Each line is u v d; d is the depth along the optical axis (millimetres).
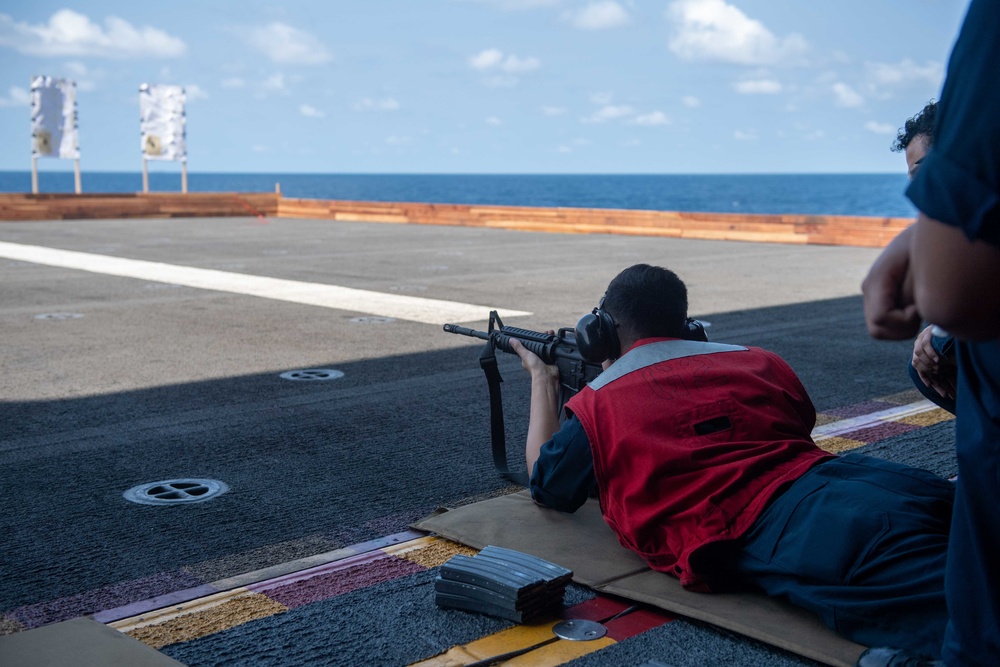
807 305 8469
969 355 1588
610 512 2504
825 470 2230
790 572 2125
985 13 1255
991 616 1588
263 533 2939
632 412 2396
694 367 2443
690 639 2172
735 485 2264
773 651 2102
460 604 2338
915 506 2055
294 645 2160
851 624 2000
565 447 2527
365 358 5922
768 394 2422
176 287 9602
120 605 2408
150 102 25172
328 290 9391
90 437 4078
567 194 147625
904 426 4238
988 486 1559
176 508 3174
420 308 8125
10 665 1972
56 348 6242
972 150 1229
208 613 2342
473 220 21141
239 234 18219
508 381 5285
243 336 6727
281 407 4633
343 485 3426
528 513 2973
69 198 23016
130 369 5551
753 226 17141
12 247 14828
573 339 3053
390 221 22844
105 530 2965
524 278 10586
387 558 2713
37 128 24047
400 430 4207
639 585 2398
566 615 2309
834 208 89438
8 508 3170
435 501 3256
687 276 11023
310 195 148250
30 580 2576
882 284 1473
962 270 1252
